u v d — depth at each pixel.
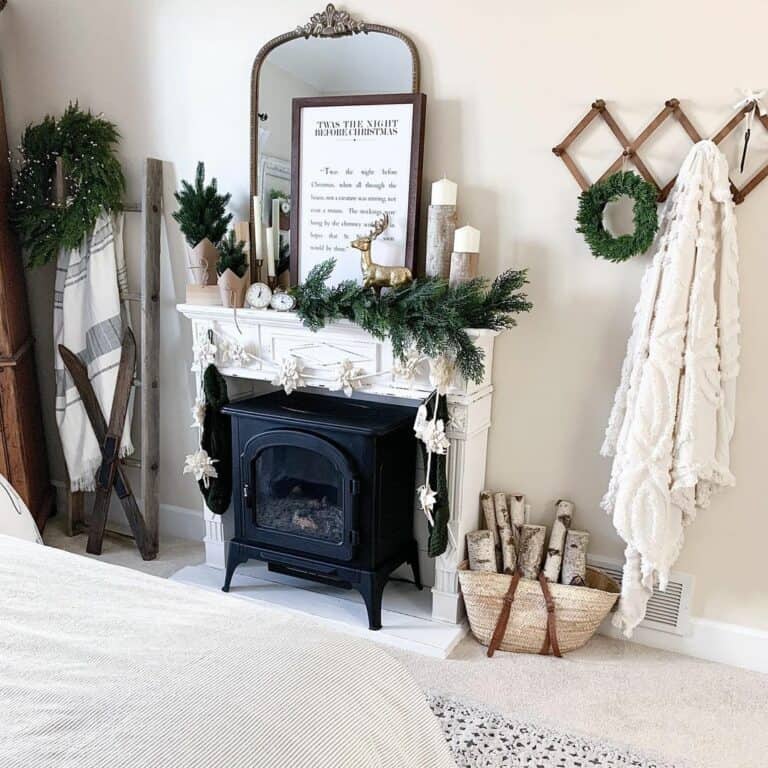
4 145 2.98
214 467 2.70
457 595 2.41
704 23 2.02
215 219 2.64
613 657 2.31
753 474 2.17
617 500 2.14
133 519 2.93
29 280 3.22
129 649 1.08
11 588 1.26
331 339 2.45
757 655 2.24
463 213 2.42
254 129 2.63
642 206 2.06
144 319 2.87
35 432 3.21
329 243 2.54
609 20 2.12
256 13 2.60
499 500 2.48
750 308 2.10
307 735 0.93
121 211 2.95
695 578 2.29
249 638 1.13
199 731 0.89
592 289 2.29
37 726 0.90
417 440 2.54
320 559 2.44
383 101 2.37
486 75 2.30
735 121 2.02
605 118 2.17
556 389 2.40
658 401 2.05
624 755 1.85
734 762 1.83
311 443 2.34
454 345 2.17
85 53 2.93
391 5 2.38
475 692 2.10
